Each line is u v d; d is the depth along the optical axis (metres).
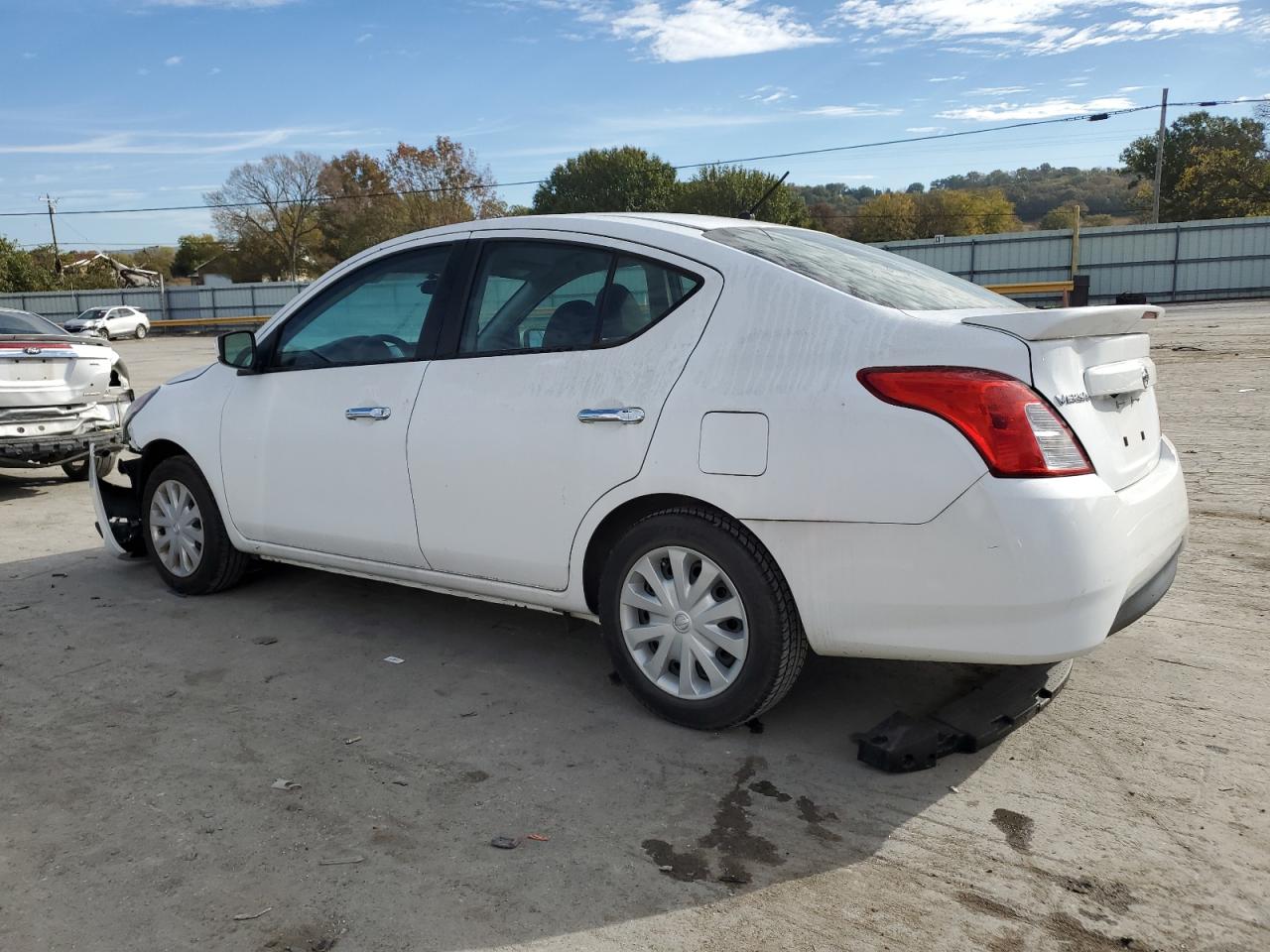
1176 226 35.88
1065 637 2.62
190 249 87.81
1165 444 3.49
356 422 3.95
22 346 7.34
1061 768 3.01
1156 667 3.73
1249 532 5.57
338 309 4.14
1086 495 2.64
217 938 2.28
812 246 3.53
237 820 2.79
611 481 3.22
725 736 3.28
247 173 67.12
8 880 2.52
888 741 3.04
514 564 3.55
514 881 2.49
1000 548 2.60
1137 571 2.83
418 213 64.38
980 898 2.38
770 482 2.90
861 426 2.76
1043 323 2.64
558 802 2.87
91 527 6.61
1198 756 3.05
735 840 2.66
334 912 2.37
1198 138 58.69
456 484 3.63
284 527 4.31
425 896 2.43
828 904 2.37
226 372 4.60
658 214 3.71
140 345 37.81
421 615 4.58
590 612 3.47
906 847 2.61
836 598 2.86
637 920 2.33
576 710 3.51
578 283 3.45
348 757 3.18
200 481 4.71
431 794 2.93
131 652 4.16
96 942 2.27
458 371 3.66
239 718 3.48
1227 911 2.31
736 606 3.07
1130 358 3.12
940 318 2.86
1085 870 2.49
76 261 73.25
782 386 2.91
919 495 2.68
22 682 3.84
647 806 2.84
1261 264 35.31
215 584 4.81
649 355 3.20
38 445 7.37
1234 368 13.22
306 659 4.04
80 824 2.78
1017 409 2.61
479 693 3.68
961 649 2.71
